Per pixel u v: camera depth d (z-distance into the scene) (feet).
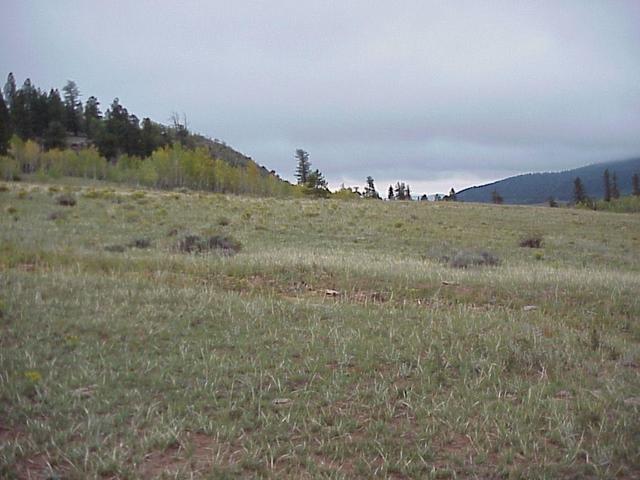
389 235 76.48
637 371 21.01
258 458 13.82
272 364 19.92
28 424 14.85
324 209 108.99
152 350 20.90
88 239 54.80
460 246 69.72
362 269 39.27
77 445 13.96
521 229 102.47
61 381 17.57
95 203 90.94
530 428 15.74
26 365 18.47
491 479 13.39
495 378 19.42
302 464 13.78
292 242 64.59
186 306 26.71
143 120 335.88
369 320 26.03
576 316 30.22
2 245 44.47
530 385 18.89
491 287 35.29
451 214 125.18
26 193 97.86
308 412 16.33
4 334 21.53
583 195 361.92
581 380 19.56
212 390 17.51
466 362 20.57
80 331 22.45
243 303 27.91
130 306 26.13
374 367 20.08
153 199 104.99
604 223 127.44
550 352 21.91
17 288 28.14
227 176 236.22
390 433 15.35
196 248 49.57
